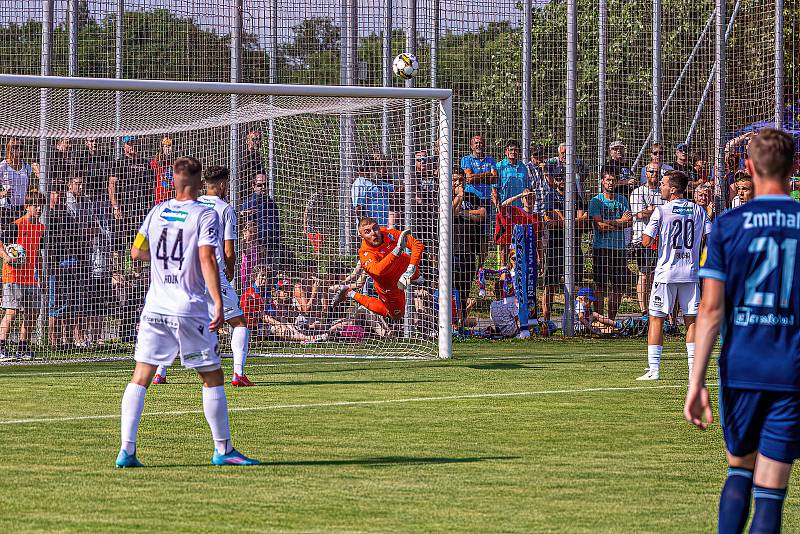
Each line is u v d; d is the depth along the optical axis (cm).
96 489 1389
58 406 2128
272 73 3581
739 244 1045
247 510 1277
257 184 3291
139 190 3175
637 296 3644
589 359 3034
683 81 3853
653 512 1280
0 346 2984
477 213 3469
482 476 1486
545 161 3603
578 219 3619
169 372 2720
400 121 3378
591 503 1326
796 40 4175
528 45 3681
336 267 3284
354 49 3612
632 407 2142
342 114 3350
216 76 3547
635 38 3838
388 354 3117
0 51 3416
